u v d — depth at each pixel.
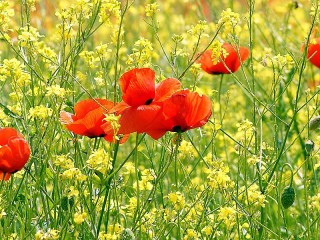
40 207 6.10
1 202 5.46
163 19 12.17
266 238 6.11
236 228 6.26
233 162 8.58
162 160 6.22
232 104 9.59
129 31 10.91
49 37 10.27
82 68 9.33
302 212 7.07
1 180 5.37
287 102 9.20
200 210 5.89
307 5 10.85
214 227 5.79
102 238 5.21
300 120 8.71
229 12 6.17
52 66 6.25
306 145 5.83
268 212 6.77
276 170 6.62
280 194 5.91
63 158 5.39
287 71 8.99
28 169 5.63
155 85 5.14
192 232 5.53
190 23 12.37
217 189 5.79
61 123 5.46
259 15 10.87
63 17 6.09
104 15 6.17
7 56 9.32
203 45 10.45
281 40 9.70
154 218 5.68
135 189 6.22
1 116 5.97
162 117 5.03
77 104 5.36
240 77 10.35
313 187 7.37
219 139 8.84
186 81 9.44
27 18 6.47
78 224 5.34
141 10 11.51
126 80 5.01
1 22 6.15
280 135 8.36
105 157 5.16
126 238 5.56
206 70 7.25
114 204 5.85
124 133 4.97
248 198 5.87
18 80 5.98
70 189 5.29
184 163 8.04
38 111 5.59
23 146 4.98
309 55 7.09
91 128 5.26
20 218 5.56
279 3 12.26
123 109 5.04
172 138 5.94
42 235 4.90
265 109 6.49
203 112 5.06
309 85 9.30
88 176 5.46
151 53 6.43
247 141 6.41
